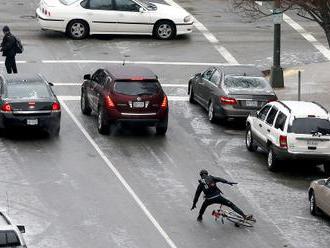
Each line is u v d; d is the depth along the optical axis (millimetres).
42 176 58250
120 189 56219
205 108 76375
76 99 79312
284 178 60562
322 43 102438
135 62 91688
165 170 60688
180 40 102438
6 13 113062
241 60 94188
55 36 102250
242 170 61781
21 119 66375
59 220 50281
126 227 49625
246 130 67562
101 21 101062
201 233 49250
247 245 47594
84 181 57531
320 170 63250
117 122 68062
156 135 70000
